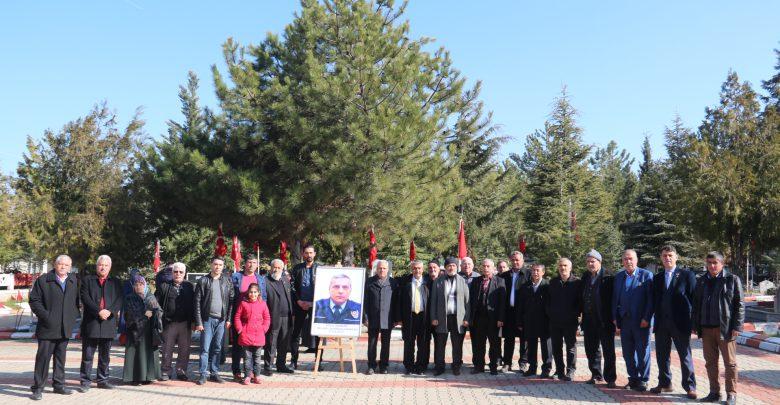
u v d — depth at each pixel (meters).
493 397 8.91
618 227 43.56
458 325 10.97
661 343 9.12
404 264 30.47
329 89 15.69
